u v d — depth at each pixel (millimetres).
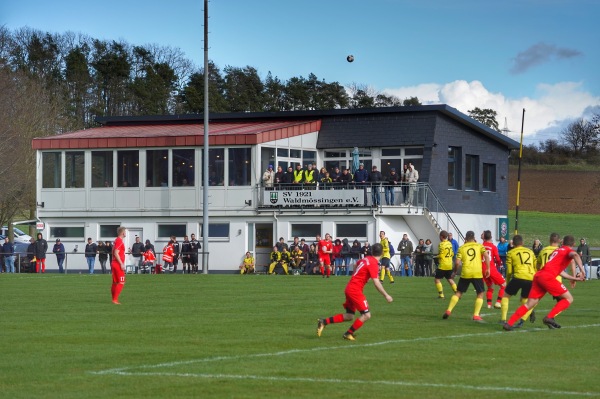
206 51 49938
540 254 22406
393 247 52219
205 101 49719
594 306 28250
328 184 52375
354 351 17328
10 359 16391
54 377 14539
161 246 54750
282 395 13039
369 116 56625
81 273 50500
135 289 34906
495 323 22562
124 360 16266
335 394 13102
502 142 61844
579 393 13156
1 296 31188
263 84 122750
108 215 55375
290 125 55781
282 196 52781
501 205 62531
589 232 92875
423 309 26297
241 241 53562
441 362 16000
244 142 53062
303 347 17938
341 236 52438
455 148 57750
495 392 13227
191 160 54281
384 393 13164
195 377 14484
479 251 23141
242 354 16984
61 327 21328
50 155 56406
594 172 121500
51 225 56406
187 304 27875
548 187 116812
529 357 16625
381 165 56500
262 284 38062
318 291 33625
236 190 53562
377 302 28859
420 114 55438
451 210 56562
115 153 55406
